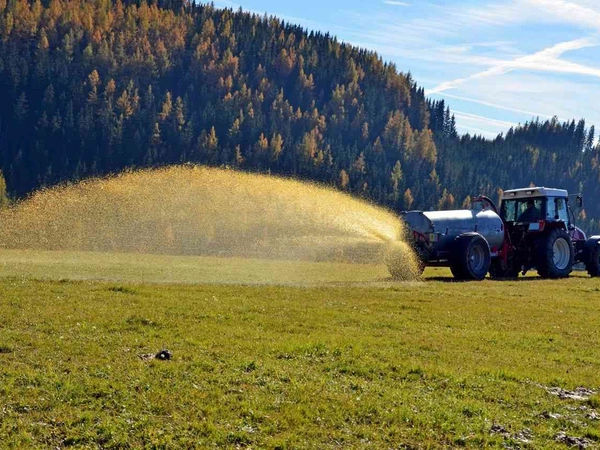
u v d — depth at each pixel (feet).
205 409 30.53
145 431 28.07
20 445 26.35
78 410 29.73
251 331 46.52
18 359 36.81
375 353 42.06
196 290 63.52
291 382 35.09
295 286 72.49
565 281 96.27
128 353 38.99
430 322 54.90
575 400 35.68
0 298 53.26
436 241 90.74
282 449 27.43
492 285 85.40
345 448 27.81
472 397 35.04
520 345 47.96
